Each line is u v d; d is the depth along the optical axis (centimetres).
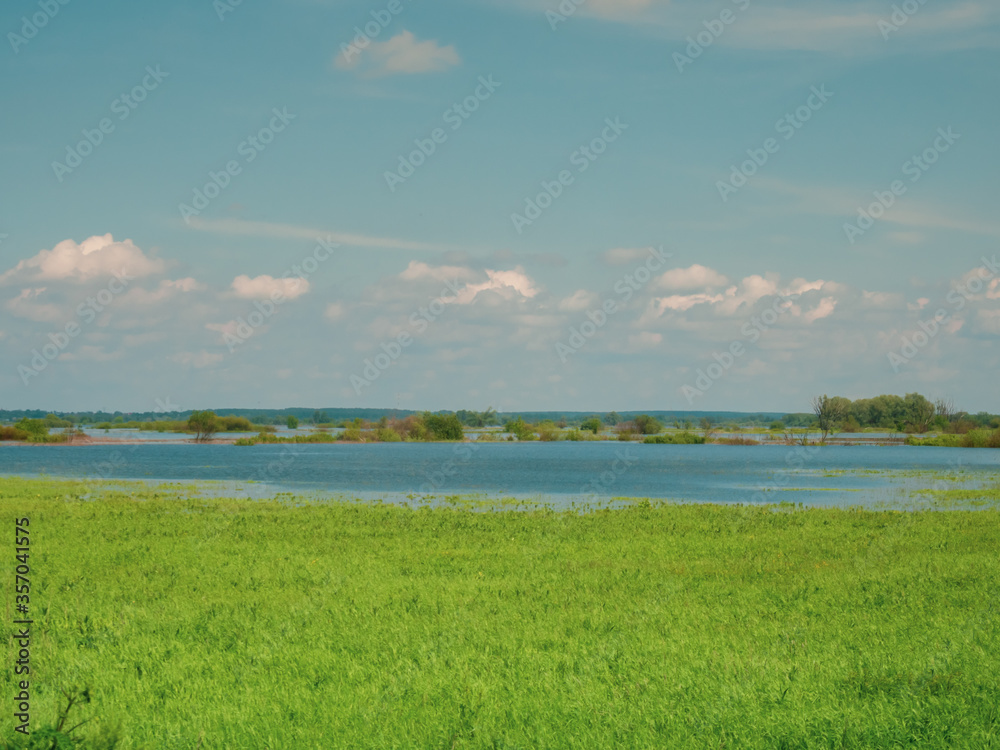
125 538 2309
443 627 1234
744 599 1455
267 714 858
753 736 794
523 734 800
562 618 1300
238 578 1675
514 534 2450
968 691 898
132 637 1186
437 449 12225
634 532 2498
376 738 789
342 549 2120
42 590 1524
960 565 1795
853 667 999
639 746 771
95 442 14250
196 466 7194
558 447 14088
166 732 807
